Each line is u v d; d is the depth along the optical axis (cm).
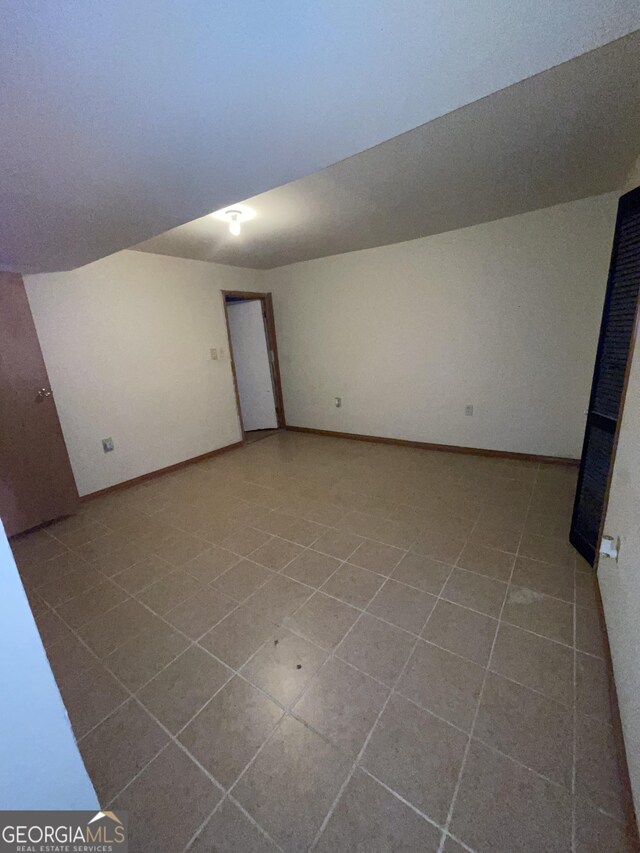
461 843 94
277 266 471
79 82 87
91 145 116
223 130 114
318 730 123
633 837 91
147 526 272
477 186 238
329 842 96
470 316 353
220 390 435
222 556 227
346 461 388
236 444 460
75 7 66
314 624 168
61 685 145
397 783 107
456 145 182
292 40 79
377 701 131
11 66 79
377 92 99
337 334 450
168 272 374
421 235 354
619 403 165
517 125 166
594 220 280
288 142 124
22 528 270
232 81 91
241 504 300
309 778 110
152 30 73
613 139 183
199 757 117
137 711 133
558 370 322
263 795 107
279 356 516
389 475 340
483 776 108
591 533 195
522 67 92
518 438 354
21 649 58
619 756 109
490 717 123
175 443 392
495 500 275
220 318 432
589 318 300
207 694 138
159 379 373
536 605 171
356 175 208
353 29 76
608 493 168
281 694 136
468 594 180
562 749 113
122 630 172
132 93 93
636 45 117
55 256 246
